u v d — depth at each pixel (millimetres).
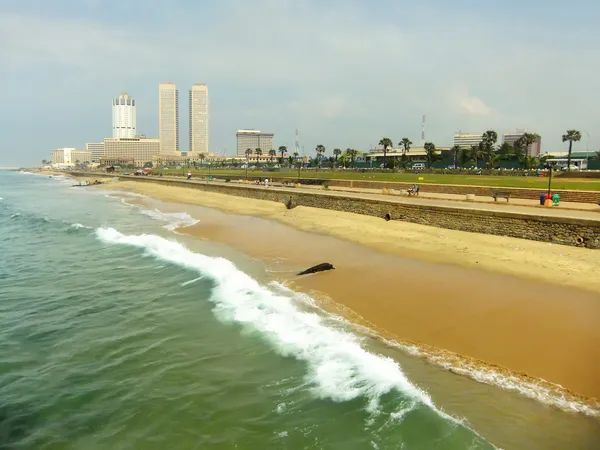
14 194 94500
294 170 125375
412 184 49375
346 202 38469
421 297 16172
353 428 9328
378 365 11492
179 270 22938
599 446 8227
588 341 12000
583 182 51156
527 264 19719
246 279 20109
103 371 12422
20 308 17859
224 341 13875
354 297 16625
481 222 25984
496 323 13484
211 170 145625
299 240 28906
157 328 15281
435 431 8930
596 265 18531
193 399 10805
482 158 98250
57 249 29953
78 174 197500
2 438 9562
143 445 9227
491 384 10305
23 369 12664
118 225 40938
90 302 18438
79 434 9664
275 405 10352
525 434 8656
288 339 13516
